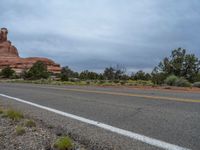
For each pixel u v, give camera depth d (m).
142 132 6.05
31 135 5.93
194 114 8.16
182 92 17.64
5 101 13.76
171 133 5.88
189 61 40.03
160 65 40.84
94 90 20.02
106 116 8.23
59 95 16.34
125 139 5.52
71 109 10.09
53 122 7.50
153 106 10.16
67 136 5.66
